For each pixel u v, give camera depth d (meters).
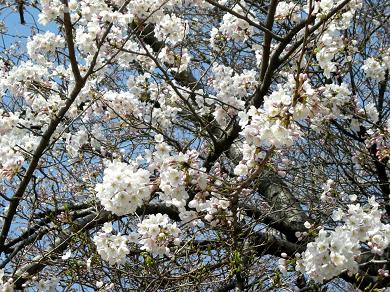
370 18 7.04
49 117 5.04
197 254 4.25
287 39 5.00
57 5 4.24
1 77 5.49
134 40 6.15
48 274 4.77
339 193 5.21
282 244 5.34
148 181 3.23
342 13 4.64
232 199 3.65
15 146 4.46
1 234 4.90
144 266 4.45
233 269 4.18
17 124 4.84
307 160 6.60
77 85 4.46
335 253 3.08
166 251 3.49
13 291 4.41
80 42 4.75
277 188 6.20
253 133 3.20
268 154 3.29
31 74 5.16
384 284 4.82
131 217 5.30
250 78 5.20
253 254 4.73
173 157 3.32
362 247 5.17
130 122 5.35
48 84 5.28
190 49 7.66
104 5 4.65
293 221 5.87
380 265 4.91
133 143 6.18
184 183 3.31
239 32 5.33
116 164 3.22
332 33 4.26
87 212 5.61
